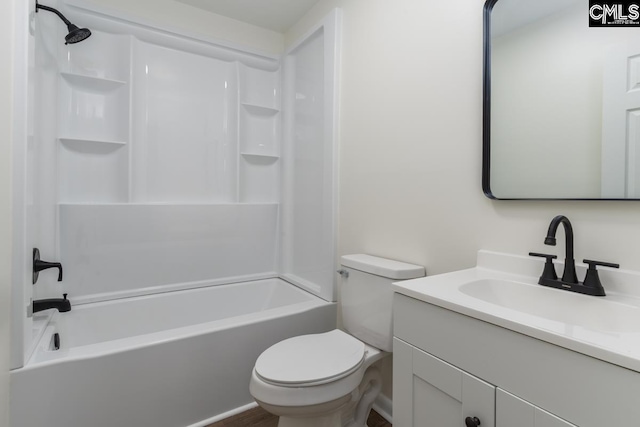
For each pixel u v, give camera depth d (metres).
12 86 1.16
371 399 1.50
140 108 2.10
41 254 1.79
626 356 0.53
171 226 2.18
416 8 1.46
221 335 1.59
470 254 1.24
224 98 2.43
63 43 1.87
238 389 1.64
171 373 1.46
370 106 1.72
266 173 2.63
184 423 1.50
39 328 1.56
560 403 0.62
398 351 0.99
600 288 0.87
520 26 1.08
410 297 0.95
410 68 1.49
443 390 0.85
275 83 2.64
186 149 2.28
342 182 1.94
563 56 0.99
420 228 1.44
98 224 1.96
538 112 1.04
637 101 0.85
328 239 1.99
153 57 2.15
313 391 1.12
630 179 0.86
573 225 0.97
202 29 2.28
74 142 1.92
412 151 1.48
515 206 1.11
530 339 0.67
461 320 0.81
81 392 1.28
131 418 1.38
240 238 2.46
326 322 1.94
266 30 2.54
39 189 1.74
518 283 1.01
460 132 1.28
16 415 1.18
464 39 1.26
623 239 0.88
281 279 2.54
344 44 1.92
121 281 2.03
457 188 1.29
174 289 2.19
